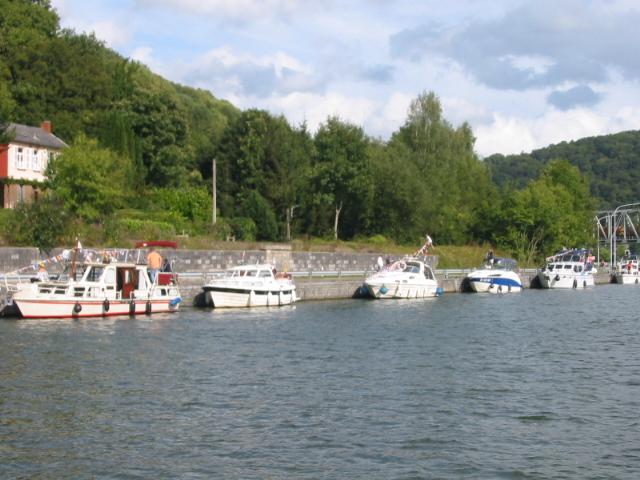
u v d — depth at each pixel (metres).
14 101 68.88
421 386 23.91
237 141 79.44
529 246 91.81
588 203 110.88
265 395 22.23
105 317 38.44
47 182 54.19
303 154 81.50
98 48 90.94
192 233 58.81
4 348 28.42
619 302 60.38
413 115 98.38
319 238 75.38
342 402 21.61
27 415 19.59
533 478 15.99
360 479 15.70
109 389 22.42
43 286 37.03
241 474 15.85
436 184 89.31
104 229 49.31
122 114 69.19
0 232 44.34
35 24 80.31
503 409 21.28
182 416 19.84
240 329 35.69
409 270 58.91
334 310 46.41
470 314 46.78
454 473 16.16
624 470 16.56
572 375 26.33
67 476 15.58
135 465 16.25
